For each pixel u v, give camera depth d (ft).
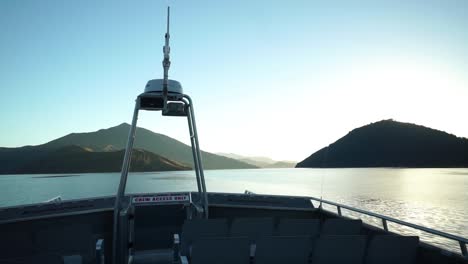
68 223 23.77
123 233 21.77
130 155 23.30
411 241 16.15
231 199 28.40
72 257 17.07
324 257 15.97
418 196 376.89
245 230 19.40
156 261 23.47
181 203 25.59
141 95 23.75
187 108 25.59
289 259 15.97
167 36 24.17
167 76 23.91
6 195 395.75
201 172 24.48
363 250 16.17
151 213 25.73
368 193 408.26
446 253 15.31
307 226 19.61
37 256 13.06
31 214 22.61
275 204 28.19
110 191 431.84
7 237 16.38
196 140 24.93
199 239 15.24
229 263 15.64
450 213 252.21
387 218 19.38
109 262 24.52
